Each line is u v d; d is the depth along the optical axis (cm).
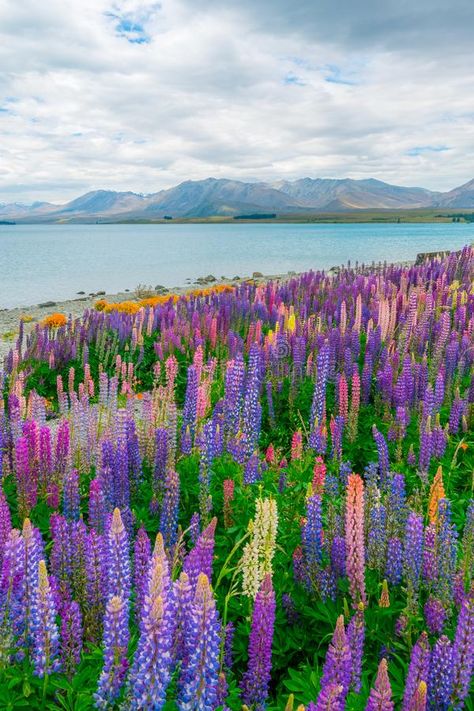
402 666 415
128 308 2562
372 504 595
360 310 1442
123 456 645
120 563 370
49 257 9438
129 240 17325
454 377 1084
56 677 377
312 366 1191
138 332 1599
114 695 334
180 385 1425
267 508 445
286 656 462
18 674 372
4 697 359
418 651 354
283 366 1218
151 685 294
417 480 784
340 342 1264
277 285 2097
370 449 914
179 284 5284
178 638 353
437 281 1727
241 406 833
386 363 1095
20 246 13762
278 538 577
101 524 541
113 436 762
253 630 382
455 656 354
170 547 521
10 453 728
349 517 452
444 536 487
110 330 1670
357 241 13325
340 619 353
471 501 559
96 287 5194
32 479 631
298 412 1078
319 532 502
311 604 498
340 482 707
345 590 483
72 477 576
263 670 381
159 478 674
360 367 1231
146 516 618
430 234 17838
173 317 1792
